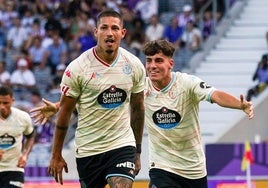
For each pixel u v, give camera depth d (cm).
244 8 5588
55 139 2208
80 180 2253
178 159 2353
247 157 3741
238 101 2134
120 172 2164
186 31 5275
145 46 2314
